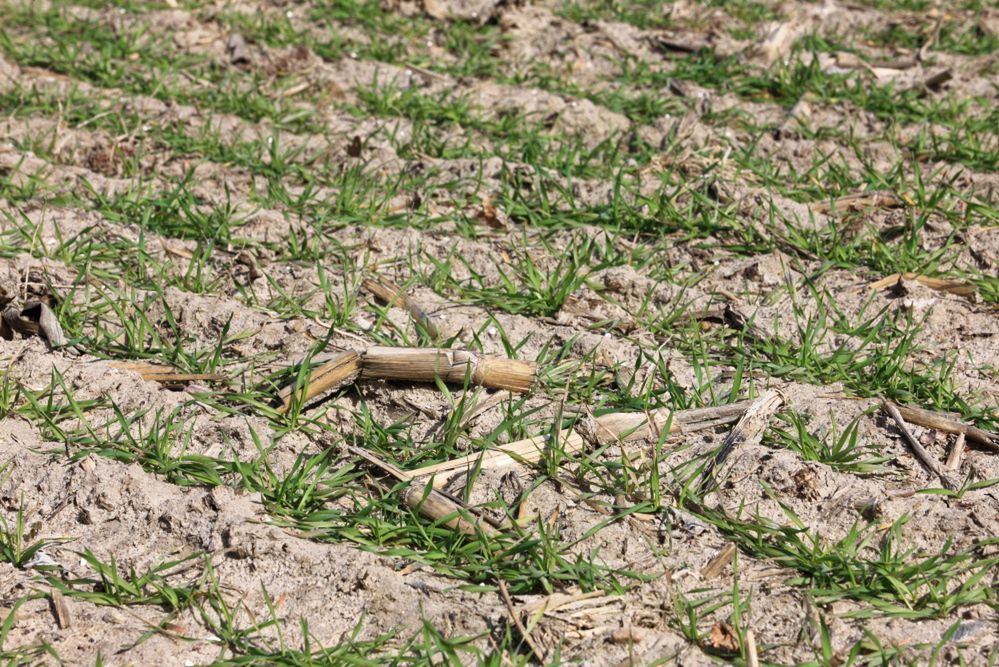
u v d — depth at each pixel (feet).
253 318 19.22
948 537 14.80
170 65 29.96
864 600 13.89
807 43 30.86
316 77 29.25
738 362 18.12
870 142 25.98
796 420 16.39
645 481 15.75
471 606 13.78
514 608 13.61
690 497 15.43
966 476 15.93
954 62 30.22
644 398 17.11
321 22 32.71
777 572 14.28
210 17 32.58
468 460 16.01
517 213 22.95
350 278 20.61
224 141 25.96
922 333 19.36
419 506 15.10
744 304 20.10
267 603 13.60
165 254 21.26
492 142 26.13
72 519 15.19
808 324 18.92
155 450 15.98
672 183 23.88
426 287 20.62
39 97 27.50
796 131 26.37
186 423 16.72
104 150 25.14
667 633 13.39
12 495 15.46
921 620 13.60
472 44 31.01
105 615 13.61
